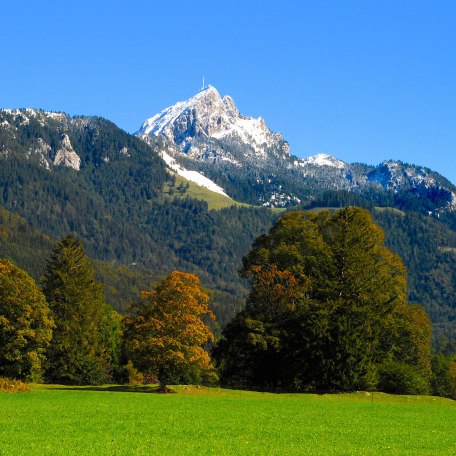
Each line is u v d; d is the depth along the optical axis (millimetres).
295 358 77625
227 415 52469
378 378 78750
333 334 76000
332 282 78812
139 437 39375
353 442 39750
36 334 84875
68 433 40312
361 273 79688
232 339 82312
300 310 79188
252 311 81312
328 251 80375
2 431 40594
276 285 79188
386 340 84750
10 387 73062
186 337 75250
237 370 83562
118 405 58219
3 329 82062
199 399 66938
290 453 35000
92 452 33875
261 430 43781
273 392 79312
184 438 39469
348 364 74938
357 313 77000
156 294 76938
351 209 84250
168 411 54125
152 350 74750
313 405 64500
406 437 42500
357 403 69062
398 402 73688
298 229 83500
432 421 53438
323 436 41938
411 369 82938
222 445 37125
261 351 80875
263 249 82875
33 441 36938
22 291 83500
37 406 55906
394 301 82750
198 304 76438
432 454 35750
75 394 70000
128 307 79500
